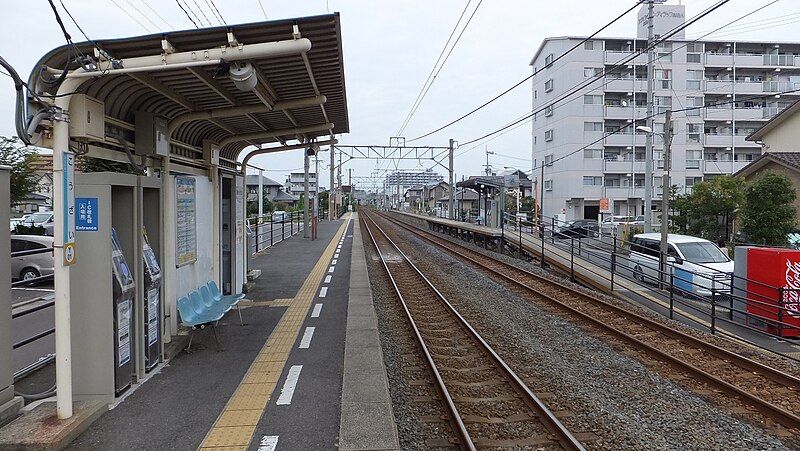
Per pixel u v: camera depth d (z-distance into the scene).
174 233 6.69
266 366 5.84
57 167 4.06
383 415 4.43
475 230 26.84
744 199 19.64
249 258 12.38
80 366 4.75
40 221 24.19
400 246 25.30
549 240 25.75
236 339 6.98
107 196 4.71
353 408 4.58
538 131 48.16
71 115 4.53
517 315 10.08
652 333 8.82
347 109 8.62
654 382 6.35
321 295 10.34
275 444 3.99
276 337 7.09
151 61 4.64
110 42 4.74
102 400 4.73
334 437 4.11
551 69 44.78
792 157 22.55
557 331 8.87
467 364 6.92
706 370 6.92
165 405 4.71
